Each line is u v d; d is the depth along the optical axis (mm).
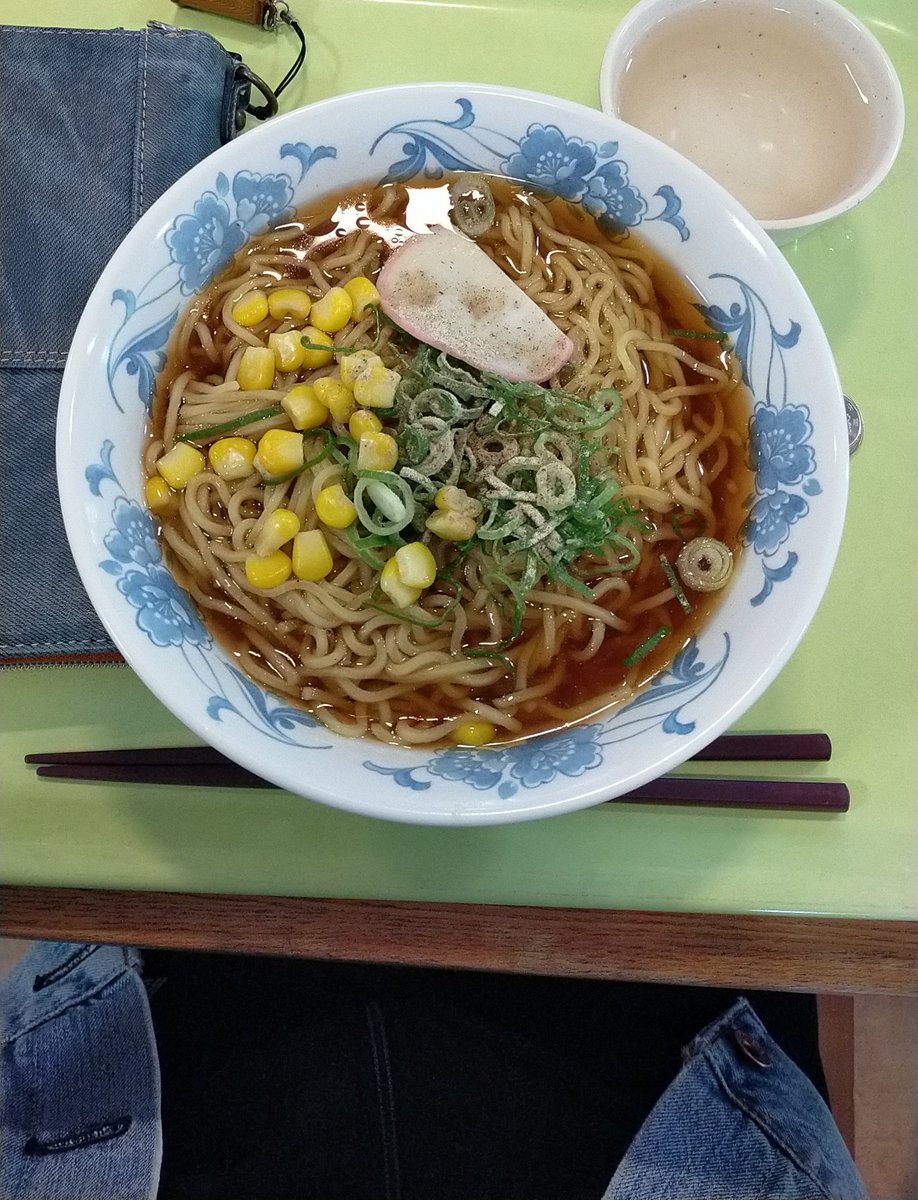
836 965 236
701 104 266
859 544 257
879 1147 361
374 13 277
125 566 204
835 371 206
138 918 240
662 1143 332
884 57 250
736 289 220
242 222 226
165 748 246
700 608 227
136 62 253
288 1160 347
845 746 248
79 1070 343
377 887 241
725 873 240
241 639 228
